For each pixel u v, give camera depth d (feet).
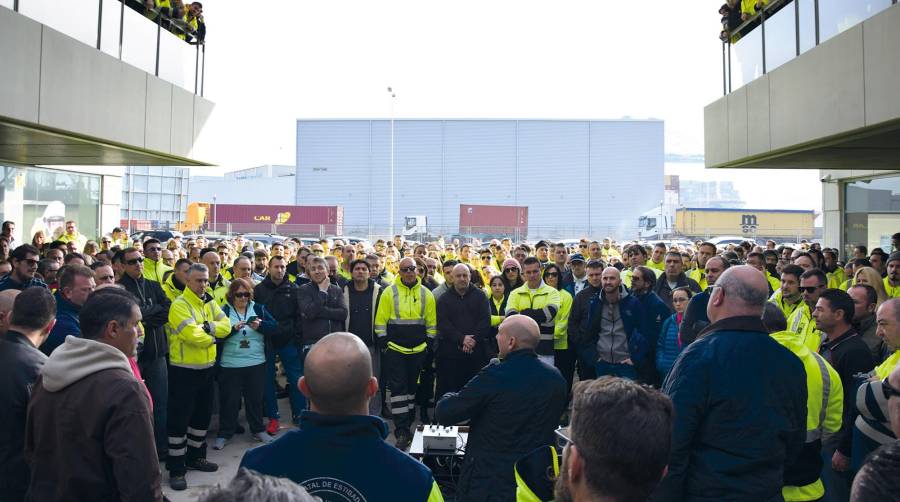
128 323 9.25
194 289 18.76
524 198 182.39
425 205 183.52
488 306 23.07
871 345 17.78
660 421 5.11
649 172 180.75
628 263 28.86
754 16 30.55
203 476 18.71
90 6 26.99
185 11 35.86
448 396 12.34
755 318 8.72
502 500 11.63
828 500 11.23
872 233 50.80
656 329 20.44
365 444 6.82
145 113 31.14
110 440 8.30
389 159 183.32
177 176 136.56
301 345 23.76
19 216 48.70
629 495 5.01
